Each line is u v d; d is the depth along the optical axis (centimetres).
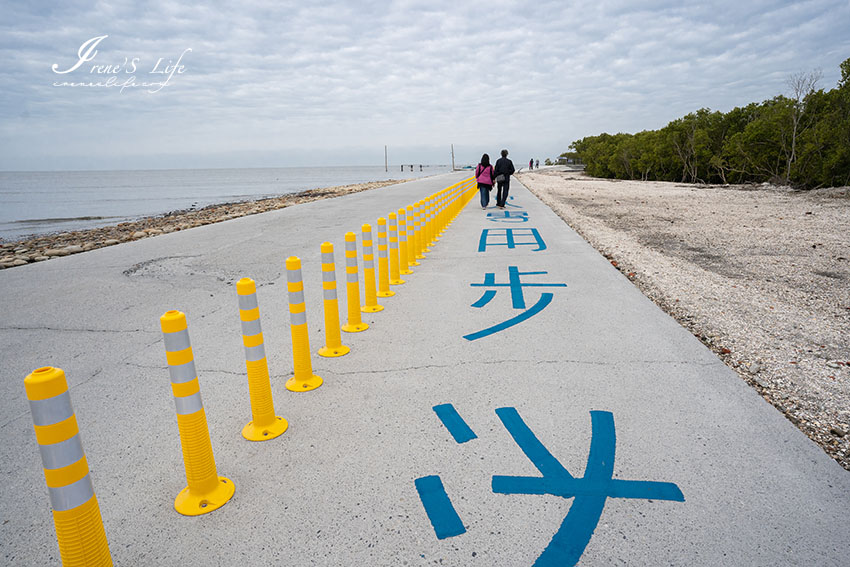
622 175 5338
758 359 434
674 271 773
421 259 888
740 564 217
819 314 575
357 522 249
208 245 1056
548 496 263
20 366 459
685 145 4234
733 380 391
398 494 269
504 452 303
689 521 243
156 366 455
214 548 235
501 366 426
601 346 464
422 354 456
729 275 783
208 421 348
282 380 409
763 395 373
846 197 2045
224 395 388
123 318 588
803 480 271
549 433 321
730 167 3659
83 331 547
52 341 519
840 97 2653
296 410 359
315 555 229
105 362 464
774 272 808
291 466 295
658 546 228
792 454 294
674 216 1634
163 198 4453
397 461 297
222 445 318
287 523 249
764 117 3153
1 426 359
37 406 174
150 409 375
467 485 274
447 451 306
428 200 1046
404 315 571
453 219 1461
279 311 599
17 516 265
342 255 948
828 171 2420
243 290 304
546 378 400
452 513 253
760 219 1534
